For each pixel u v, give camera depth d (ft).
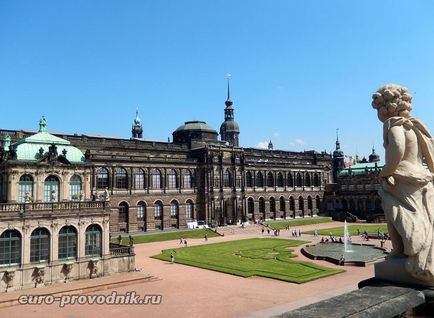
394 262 30.30
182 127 442.50
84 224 167.73
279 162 461.78
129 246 182.60
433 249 28.37
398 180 30.99
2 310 126.11
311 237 312.09
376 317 23.08
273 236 325.62
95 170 313.94
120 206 328.29
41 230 157.38
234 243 279.28
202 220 380.99
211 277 169.68
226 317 114.11
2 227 147.43
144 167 343.26
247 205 418.72
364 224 413.39
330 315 22.40
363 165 505.66
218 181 392.47
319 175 501.97
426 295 27.30
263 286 151.64
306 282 155.84
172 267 194.18
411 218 29.45
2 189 190.70
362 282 31.45
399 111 32.50
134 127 474.08
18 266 150.51
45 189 189.06
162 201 352.90
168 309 123.95
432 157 32.37
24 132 298.97
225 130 523.70
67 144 206.59
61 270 159.84
